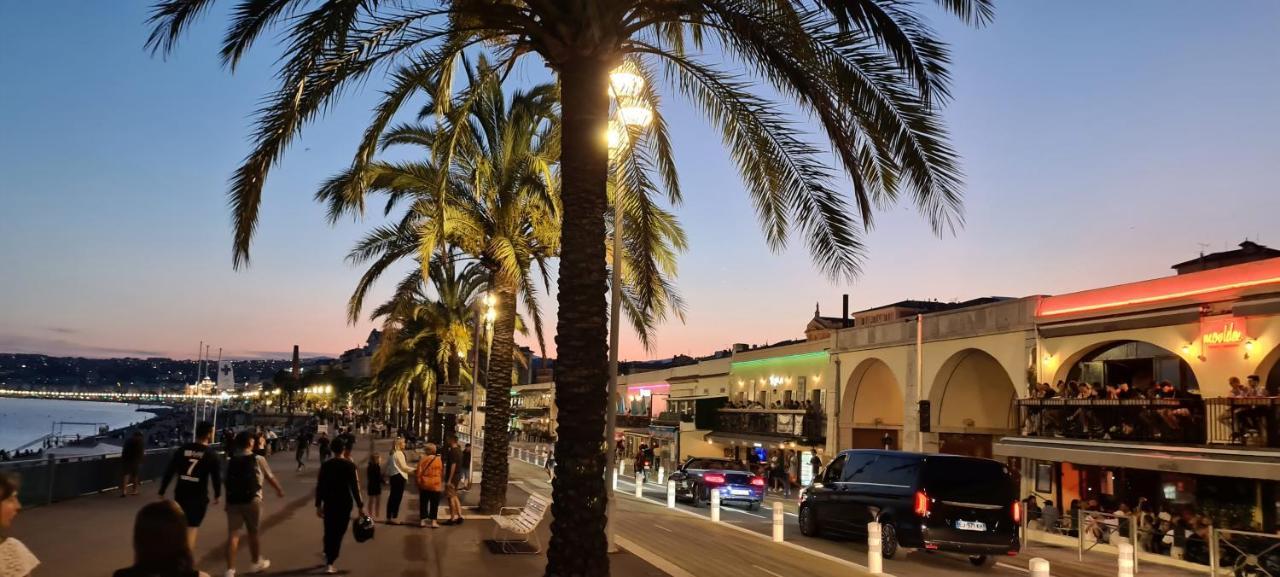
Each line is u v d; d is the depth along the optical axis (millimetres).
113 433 114812
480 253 21828
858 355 40188
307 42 8703
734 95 12078
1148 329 24969
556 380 9250
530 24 9445
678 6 9930
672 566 14086
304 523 17672
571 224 9305
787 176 12352
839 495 20203
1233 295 22344
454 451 18641
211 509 19219
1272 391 21531
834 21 10000
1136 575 17844
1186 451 21703
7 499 4809
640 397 78312
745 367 54000
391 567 12602
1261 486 21094
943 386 34375
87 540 13992
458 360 48562
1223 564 17609
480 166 18312
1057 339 28344
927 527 17578
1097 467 26250
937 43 9391
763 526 23875
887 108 10266
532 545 15320
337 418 127688
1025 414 28328
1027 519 23703
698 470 31266
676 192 15984
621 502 29703
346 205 20562
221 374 52375
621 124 15102
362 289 25438
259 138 8984
